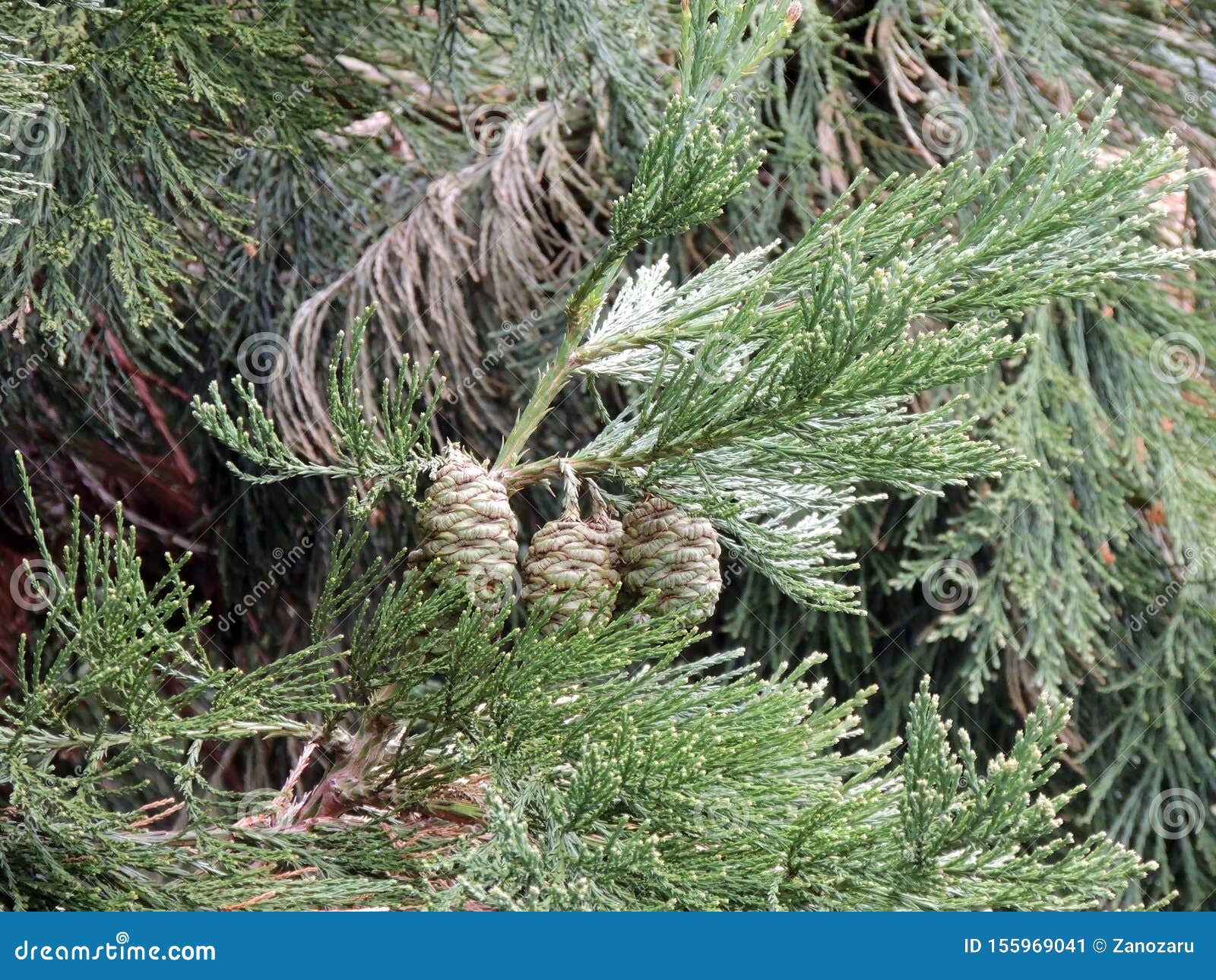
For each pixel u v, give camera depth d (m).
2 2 2.52
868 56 4.58
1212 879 4.07
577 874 2.18
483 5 3.93
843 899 2.19
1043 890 2.18
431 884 2.24
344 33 3.39
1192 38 4.66
